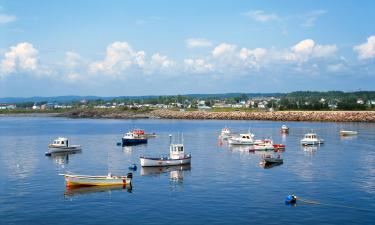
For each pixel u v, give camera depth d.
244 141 126.38
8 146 125.75
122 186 64.69
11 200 56.69
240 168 81.12
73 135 165.00
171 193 59.91
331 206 52.38
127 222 46.84
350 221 46.69
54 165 87.81
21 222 47.25
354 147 114.00
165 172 77.44
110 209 52.00
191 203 54.28
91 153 108.75
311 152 105.44
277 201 54.84
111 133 175.25
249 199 55.91
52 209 52.25
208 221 46.88
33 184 67.25
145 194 59.50
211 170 79.06
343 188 62.00
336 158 93.44
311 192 59.50
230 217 48.22
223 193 59.47
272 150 110.81
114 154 106.56
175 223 46.31
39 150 115.56
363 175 72.00
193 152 108.56
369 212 49.88
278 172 75.81
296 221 46.69
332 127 188.62
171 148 87.94
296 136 151.50
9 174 76.69
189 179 70.06
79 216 49.28
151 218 48.16
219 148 118.12
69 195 59.31
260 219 47.41
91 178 64.44
